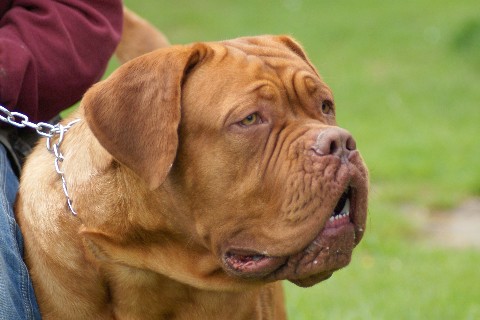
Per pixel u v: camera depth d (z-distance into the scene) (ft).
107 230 22.61
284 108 22.06
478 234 54.75
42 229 23.26
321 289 42.75
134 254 22.65
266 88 21.81
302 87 22.40
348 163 21.13
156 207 22.31
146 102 21.68
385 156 69.00
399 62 105.19
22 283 22.76
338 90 95.45
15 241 23.21
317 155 21.02
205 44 22.49
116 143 21.62
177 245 22.65
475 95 92.48
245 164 21.65
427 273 45.06
